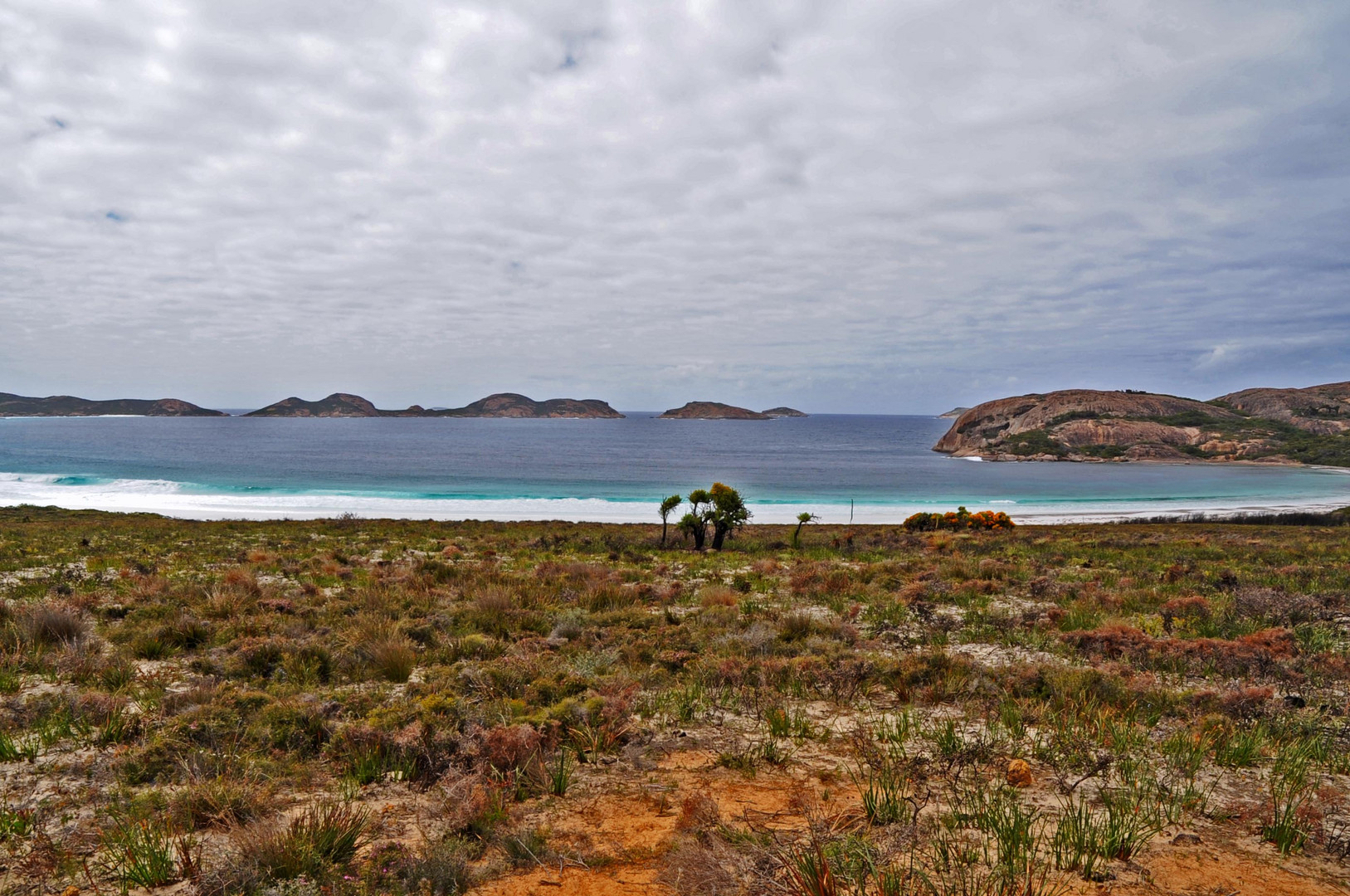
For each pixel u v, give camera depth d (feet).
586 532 109.09
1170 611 36.04
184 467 315.78
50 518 120.67
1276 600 37.37
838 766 16.58
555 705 20.26
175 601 37.29
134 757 16.16
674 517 163.22
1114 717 19.52
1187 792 14.61
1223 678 24.82
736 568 59.77
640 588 44.88
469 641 29.19
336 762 16.99
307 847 11.93
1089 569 60.13
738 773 16.17
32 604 33.88
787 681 23.93
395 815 14.06
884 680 23.95
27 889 11.07
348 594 41.52
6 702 20.18
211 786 14.35
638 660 27.12
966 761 16.52
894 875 10.59
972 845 12.03
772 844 11.94
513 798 14.62
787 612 36.24
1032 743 17.94
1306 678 24.04
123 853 11.94
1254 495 257.34
